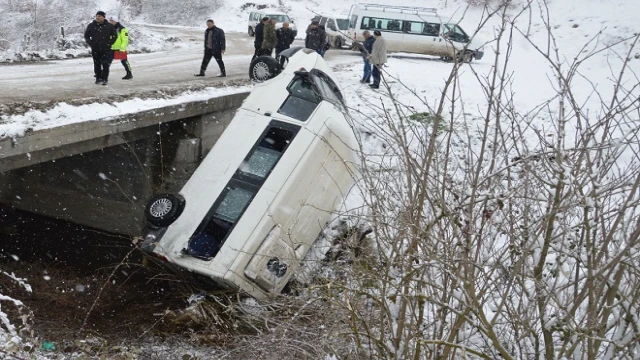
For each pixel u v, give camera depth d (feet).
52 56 57.31
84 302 31.40
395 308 14.25
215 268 26.63
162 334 26.63
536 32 90.84
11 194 45.16
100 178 42.78
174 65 55.98
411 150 16.12
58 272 35.86
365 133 41.34
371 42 53.78
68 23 110.83
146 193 41.68
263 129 31.53
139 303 31.22
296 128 31.48
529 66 72.49
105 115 32.71
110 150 42.16
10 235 42.52
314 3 135.74
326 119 32.50
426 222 14.17
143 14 140.87
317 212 31.17
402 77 58.49
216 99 41.22
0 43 99.09
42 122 29.68
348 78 57.00
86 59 58.08
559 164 11.76
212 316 26.66
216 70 53.62
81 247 41.06
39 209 44.80
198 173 30.48
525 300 15.30
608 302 11.91
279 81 34.19
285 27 53.98
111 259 39.17
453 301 15.60
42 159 31.12
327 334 16.79
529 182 13.56
